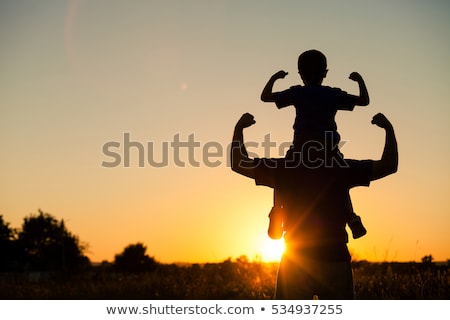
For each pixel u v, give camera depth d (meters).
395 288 16.62
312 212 5.43
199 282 22.11
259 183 5.62
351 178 5.48
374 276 17.97
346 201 5.53
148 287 23.44
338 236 5.40
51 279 32.16
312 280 5.35
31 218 122.69
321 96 5.79
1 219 122.44
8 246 120.75
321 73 5.96
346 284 5.33
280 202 5.56
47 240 121.38
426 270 18.28
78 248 118.94
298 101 5.79
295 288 5.39
